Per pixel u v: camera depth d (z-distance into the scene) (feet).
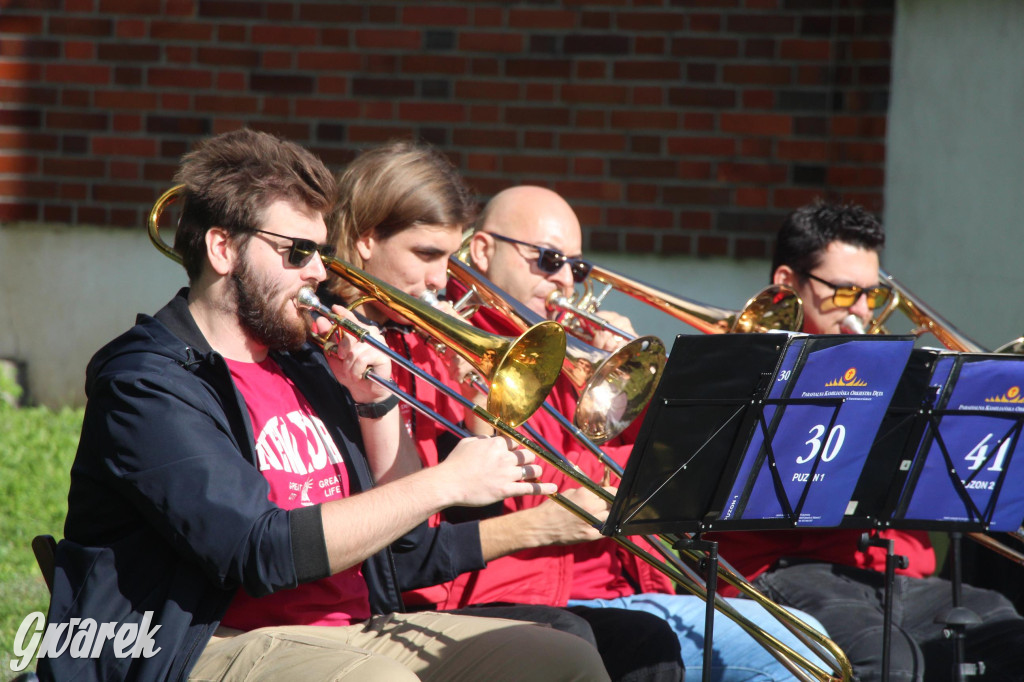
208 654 24.44
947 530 29.89
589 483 25.93
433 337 28.27
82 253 62.90
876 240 40.22
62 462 51.96
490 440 25.03
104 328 63.00
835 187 59.11
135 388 23.86
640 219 60.18
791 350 25.41
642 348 29.07
